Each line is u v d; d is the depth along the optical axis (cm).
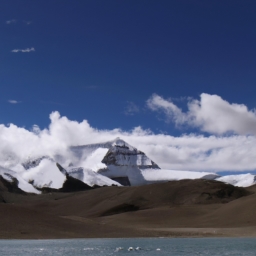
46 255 5681
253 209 13925
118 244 7588
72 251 6197
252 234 10606
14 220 9950
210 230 11538
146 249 6500
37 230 9581
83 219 12725
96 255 5631
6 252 6094
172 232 10669
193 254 5775
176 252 6044
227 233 10838
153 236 10106
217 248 6675
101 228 10619
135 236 10000
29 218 10319
